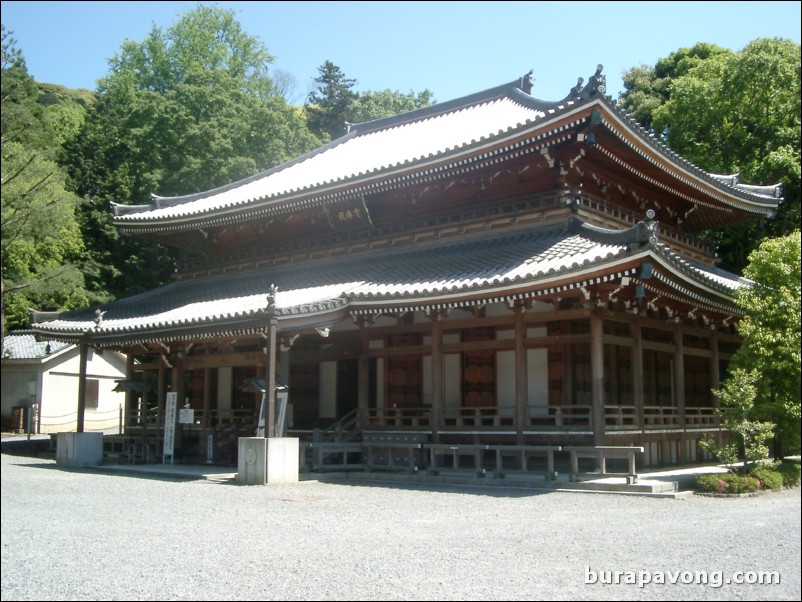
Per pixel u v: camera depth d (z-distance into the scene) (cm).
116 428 4269
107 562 991
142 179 4734
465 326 2150
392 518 1346
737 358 1980
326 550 1045
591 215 2355
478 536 1149
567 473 2002
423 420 2428
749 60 3678
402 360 2509
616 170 2497
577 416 1936
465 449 2006
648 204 2794
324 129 6588
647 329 2450
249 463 1984
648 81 4806
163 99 4819
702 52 4772
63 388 4072
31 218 3459
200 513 1424
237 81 5650
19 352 3994
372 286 2306
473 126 3005
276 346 2156
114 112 5266
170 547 1085
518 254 2148
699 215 3048
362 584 852
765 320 1962
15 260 3944
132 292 4866
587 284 1836
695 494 1689
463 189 2536
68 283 3728
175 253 4884
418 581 863
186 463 2589
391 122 3709
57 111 5916
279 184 3203
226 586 854
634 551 1027
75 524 1302
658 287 1962
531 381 2250
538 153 2255
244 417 2664
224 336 2222
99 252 4822
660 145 2323
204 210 2927
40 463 2686
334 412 2675
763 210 3005
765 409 1884
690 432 2336
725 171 3856
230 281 3134
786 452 2591
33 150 3606
